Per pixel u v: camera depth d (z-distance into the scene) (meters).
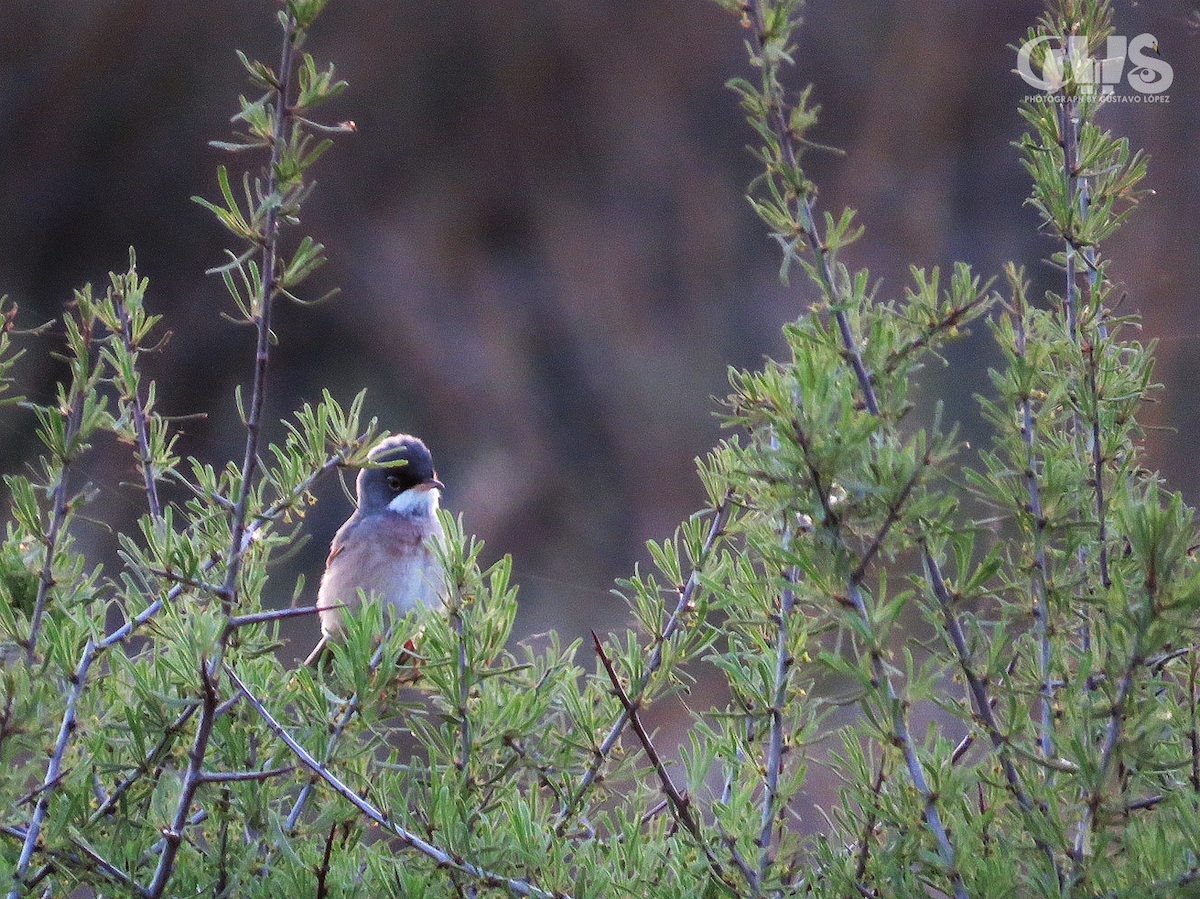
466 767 5.06
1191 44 21.31
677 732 13.71
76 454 4.75
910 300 4.58
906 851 4.29
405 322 29.31
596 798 5.25
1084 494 4.82
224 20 29.22
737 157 31.94
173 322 27.55
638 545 27.41
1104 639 4.28
